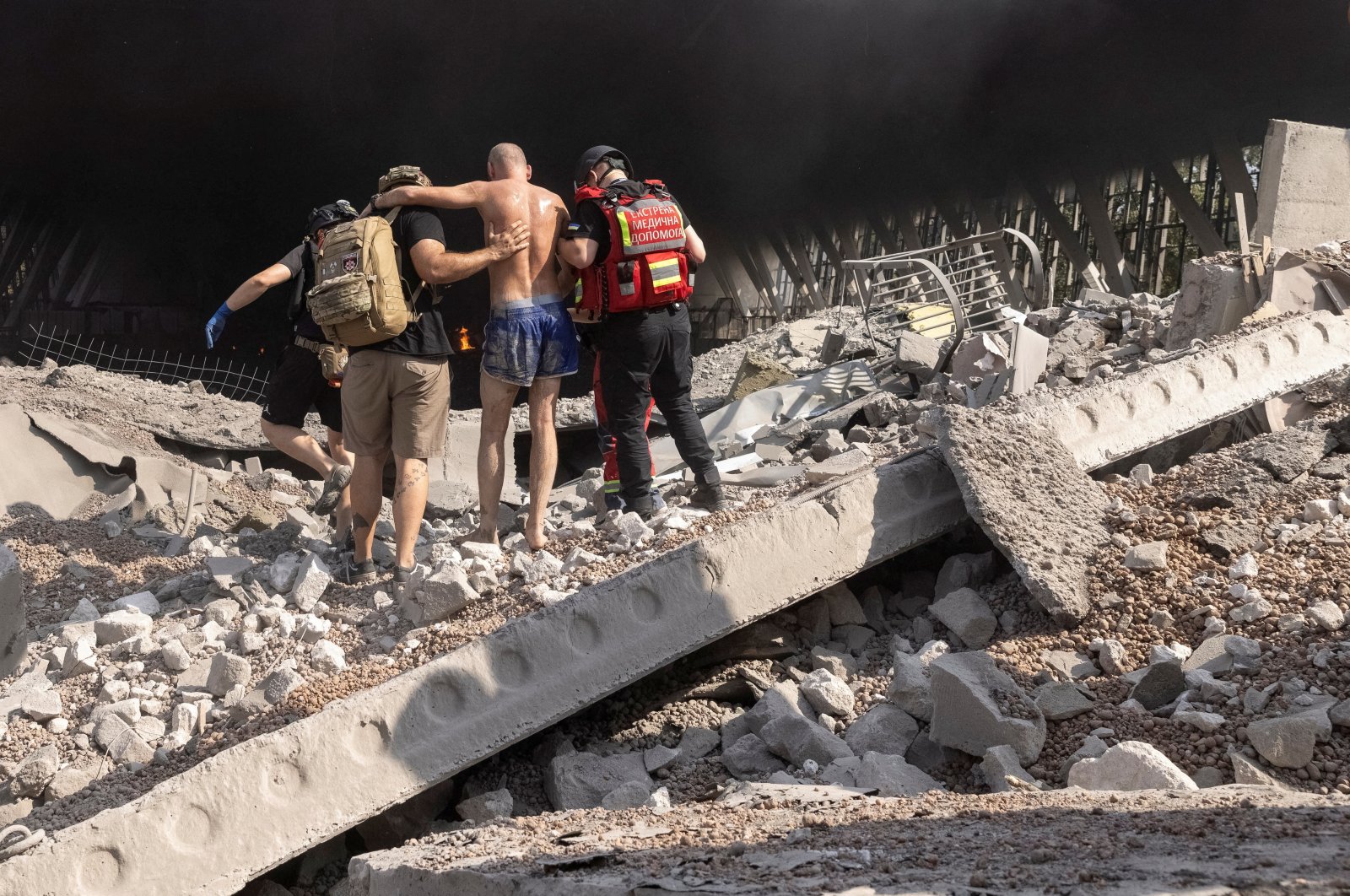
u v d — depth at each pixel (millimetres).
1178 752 3449
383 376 4957
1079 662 4023
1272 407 6176
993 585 4629
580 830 2947
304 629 4684
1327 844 1884
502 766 4160
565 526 5801
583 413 11328
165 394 11133
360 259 4781
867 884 1882
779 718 3955
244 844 3543
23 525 7109
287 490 8781
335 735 3730
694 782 3961
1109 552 4480
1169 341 7602
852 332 13344
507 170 5180
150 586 5852
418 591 4684
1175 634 4035
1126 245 27203
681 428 5605
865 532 4566
